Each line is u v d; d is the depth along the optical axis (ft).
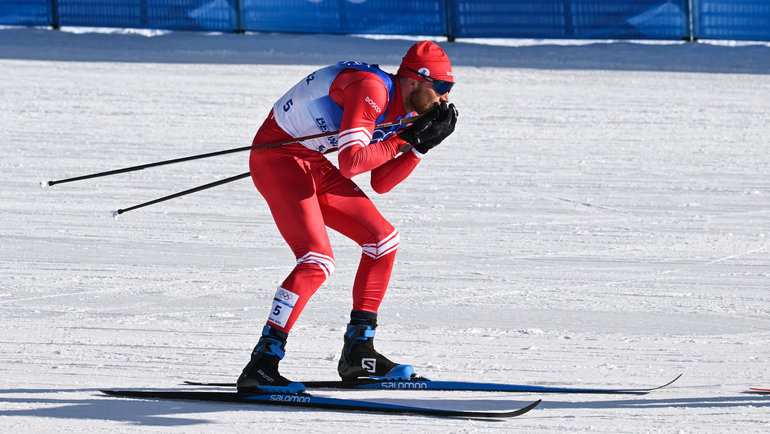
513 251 76.84
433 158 117.70
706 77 189.78
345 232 44.37
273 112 43.98
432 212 91.04
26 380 43.29
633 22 220.43
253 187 100.53
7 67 175.73
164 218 85.81
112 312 57.06
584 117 149.28
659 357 49.03
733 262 73.87
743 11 219.41
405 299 61.87
